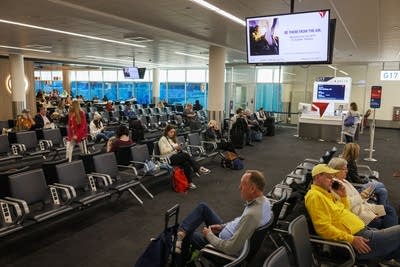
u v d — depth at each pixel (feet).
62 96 60.85
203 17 22.93
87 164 15.69
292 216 12.36
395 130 53.52
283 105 56.80
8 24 25.58
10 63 47.80
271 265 5.70
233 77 55.67
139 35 30.42
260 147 35.17
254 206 8.84
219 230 10.11
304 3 18.92
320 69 55.67
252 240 8.28
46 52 46.09
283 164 27.14
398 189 20.35
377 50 38.47
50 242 12.75
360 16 21.79
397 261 10.58
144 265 8.30
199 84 69.62
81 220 14.92
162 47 38.78
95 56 51.16
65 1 19.02
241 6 19.93
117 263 11.32
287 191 13.14
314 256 9.53
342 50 39.14
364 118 51.93
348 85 39.47
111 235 13.46
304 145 36.58
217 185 20.75
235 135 34.09
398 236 9.37
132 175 17.51
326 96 40.37
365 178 16.30
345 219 9.73
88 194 14.25
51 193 13.15
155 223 14.73
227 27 26.35
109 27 26.66
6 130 28.32
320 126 40.14
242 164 25.32
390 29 25.73
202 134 27.53
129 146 18.60
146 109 47.29
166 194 18.79
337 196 10.62
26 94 53.21
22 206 11.39
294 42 16.17
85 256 11.75
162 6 20.06
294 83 56.54
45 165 13.82
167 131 21.65
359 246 9.29
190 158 20.39
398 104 54.19
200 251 9.16
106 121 38.96
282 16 16.16
